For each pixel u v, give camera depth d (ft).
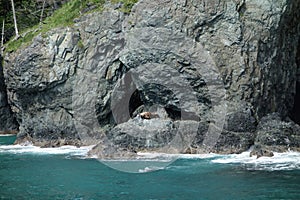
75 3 146.10
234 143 107.24
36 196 67.72
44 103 139.13
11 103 153.58
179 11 115.96
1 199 66.44
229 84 112.57
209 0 113.80
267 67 114.11
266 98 114.83
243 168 85.46
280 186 70.13
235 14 112.37
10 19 198.39
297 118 134.72
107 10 132.67
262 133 105.91
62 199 65.36
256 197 63.87
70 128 136.15
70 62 134.92
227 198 63.62
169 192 67.82
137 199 64.23
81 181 77.41
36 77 136.98
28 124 142.72
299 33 124.26
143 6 120.16
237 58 112.27
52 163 97.60
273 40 114.11
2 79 179.22
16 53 142.82
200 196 65.05
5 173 86.89
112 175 81.82
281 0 112.16
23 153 117.50
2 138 167.32
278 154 101.24
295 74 126.31
